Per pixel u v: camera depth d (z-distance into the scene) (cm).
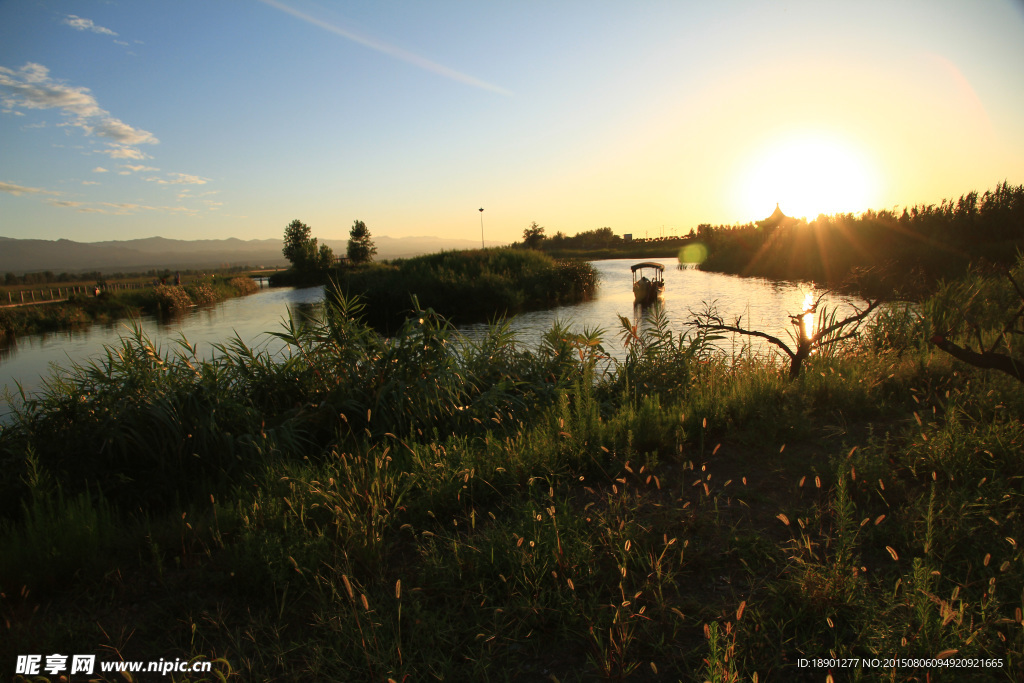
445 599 272
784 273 3675
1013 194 2628
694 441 479
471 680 218
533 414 648
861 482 345
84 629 269
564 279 3381
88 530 353
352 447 559
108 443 489
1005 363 353
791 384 563
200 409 538
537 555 282
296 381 662
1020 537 273
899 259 2408
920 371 594
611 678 216
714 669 191
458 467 422
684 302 2509
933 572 226
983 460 354
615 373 814
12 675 238
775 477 390
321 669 229
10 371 1700
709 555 293
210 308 3928
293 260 7456
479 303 2825
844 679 205
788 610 243
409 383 633
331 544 328
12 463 488
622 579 263
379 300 2830
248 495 414
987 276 1048
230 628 267
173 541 351
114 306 3647
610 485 400
